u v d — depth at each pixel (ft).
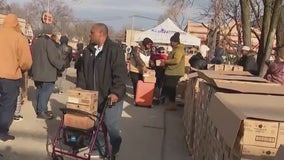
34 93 40.96
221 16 89.66
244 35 48.19
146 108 38.96
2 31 23.12
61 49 33.81
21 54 23.34
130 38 128.47
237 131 9.75
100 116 20.58
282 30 39.68
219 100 12.09
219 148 12.93
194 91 24.04
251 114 9.98
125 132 28.96
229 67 32.09
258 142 9.84
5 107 23.67
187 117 27.68
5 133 23.99
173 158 23.86
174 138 28.43
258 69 36.42
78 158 20.74
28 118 29.99
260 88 14.82
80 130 20.20
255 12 58.65
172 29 72.13
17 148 23.02
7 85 23.21
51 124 28.89
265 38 37.96
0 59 23.02
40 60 29.76
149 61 42.88
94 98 20.36
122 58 20.48
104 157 21.34
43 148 23.26
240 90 14.05
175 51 37.29
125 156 23.50
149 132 29.60
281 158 7.89
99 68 20.67
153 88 39.52
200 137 19.24
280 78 27.04
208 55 57.00
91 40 20.83
